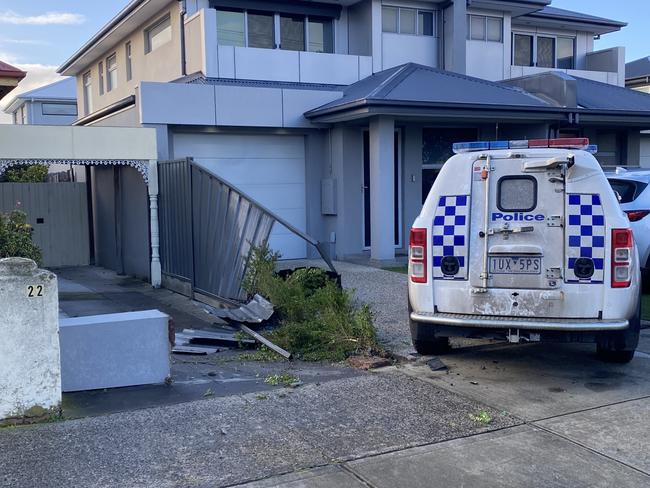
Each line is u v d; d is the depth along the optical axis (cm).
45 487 422
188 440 498
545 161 615
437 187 651
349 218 1546
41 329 527
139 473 443
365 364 707
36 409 528
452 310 644
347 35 1931
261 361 744
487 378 668
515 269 625
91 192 1770
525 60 2345
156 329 634
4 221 933
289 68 1730
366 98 1322
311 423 538
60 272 1622
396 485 432
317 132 1593
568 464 466
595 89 1866
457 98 1436
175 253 1245
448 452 484
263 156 1559
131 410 561
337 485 431
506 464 466
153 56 2116
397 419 548
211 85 1454
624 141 1933
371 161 1434
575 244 612
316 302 843
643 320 914
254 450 483
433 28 1938
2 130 1159
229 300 995
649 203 1085
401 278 1267
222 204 1036
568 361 731
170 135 1448
